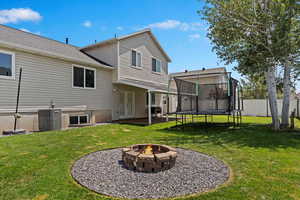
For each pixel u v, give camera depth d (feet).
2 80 23.45
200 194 8.62
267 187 9.19
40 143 18.10
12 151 15.16
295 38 23.76
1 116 23.34
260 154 15.02
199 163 13.00
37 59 27.43
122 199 8.21
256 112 58.90
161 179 10.33
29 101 26.30
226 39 29.04
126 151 12.55
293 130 26.86
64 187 9.21
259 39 26.61
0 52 23.34
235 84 32.94
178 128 30.32
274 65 26.20
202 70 75.92
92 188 9.18
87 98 35.19
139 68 46.83
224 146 18.01
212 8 27.86
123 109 44.27
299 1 22.06
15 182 9.66
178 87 31.68
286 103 29.40
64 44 41.06
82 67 34.27
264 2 26.37
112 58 40.73
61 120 27.84
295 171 11.25
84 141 19.58
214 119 47.06
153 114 54.49
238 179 10.16
